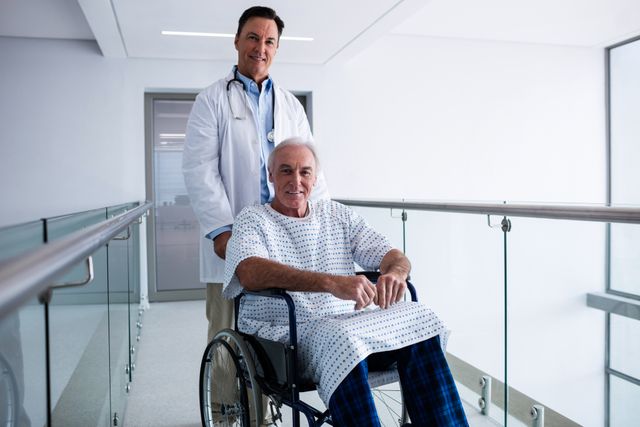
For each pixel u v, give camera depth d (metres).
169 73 5.26
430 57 5.78
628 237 1.46
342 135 5.64
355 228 1.84
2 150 5.03
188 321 4.64
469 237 2.07
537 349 1.74
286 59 5.37
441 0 4.60
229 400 1.83
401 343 1.46
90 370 1.43
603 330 1.56
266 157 2.26
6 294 0.46
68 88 5.12
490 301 1.96
